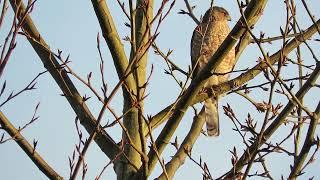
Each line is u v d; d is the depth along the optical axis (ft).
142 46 23.48
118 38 28.76
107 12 28.50
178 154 30.12
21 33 24.57
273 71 26.61
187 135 31.48
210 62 28.37
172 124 28.40
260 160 26.61
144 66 31.09
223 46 28.09
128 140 25.99
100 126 24.07
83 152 22.94
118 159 30.22
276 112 28.84
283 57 26.84
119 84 23.36
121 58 28.71
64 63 24.18
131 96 25.40
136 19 31.50
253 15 27.50
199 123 31.91
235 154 27.37
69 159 23.20
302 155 26.58
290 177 26.50
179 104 28.60
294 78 30.30
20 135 25.12
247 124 28.17
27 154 25.39
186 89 29.86
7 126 24.52
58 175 25.76
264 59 27.12
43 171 25.58
